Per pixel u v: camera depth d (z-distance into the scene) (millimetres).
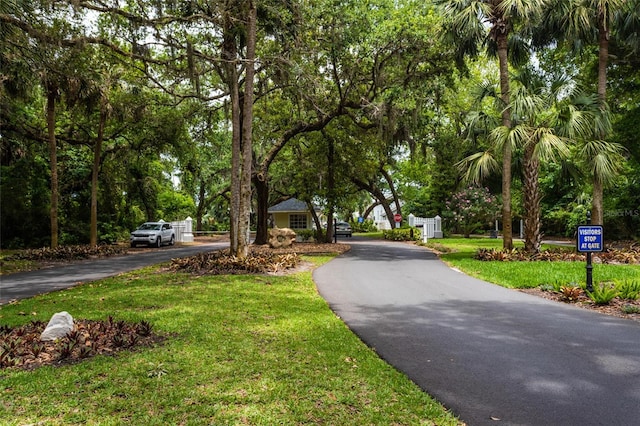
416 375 4660
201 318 6820
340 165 27328
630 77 20703
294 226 44750
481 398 4059
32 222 24562
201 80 20750
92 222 22078
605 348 5590
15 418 3412
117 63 18812
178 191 51375
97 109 22344
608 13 15547
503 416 3689
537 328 6629
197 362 4719
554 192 30812
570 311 7828
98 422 3357
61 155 26406
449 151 29156
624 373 4691
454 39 17094
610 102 21500
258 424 3375
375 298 9133
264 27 16406
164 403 3697
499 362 5074
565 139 14375
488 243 26062
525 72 16328
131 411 3557
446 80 19234
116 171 27953
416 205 43375
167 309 7492
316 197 32531
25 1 11484
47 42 13422
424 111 21250
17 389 3949
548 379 4531
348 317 7391
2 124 19891
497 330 6520
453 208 36656
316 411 3633
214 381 4207
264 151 28234
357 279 11820
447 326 6770
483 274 12258
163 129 23672
